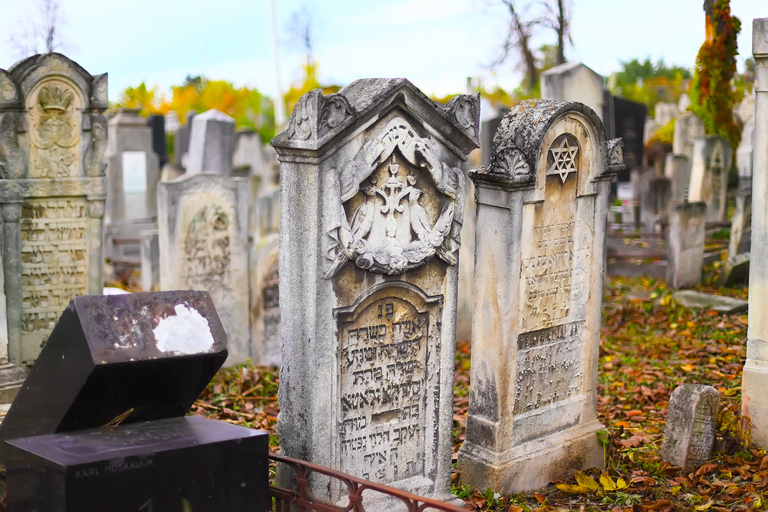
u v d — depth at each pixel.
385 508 5.11
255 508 4.14
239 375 8.51
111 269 14.60
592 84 15.27
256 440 4.11
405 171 4.96
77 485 3.55
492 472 5.54
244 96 40.34
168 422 4.29
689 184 17.41
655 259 14.52
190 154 16.25
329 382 4.77
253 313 9.65
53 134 7.63
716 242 14.86
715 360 8.83
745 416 6.21
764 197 6.01
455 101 5.08
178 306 4.16
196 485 3.91
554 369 5.94
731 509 5.21
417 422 5.29
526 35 26.45
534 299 5.68
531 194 5.45
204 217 9.23
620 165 6.03
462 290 10.20
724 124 15.72
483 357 5.62
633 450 6.29
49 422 4.06
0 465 4.40
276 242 9.65
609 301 11.98
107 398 4.01
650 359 9.16
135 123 18.91
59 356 3.97
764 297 6.09
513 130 5.43
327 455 4.82
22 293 7.67
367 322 4.92
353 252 4.69
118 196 18.73
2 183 7.37
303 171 4.57
